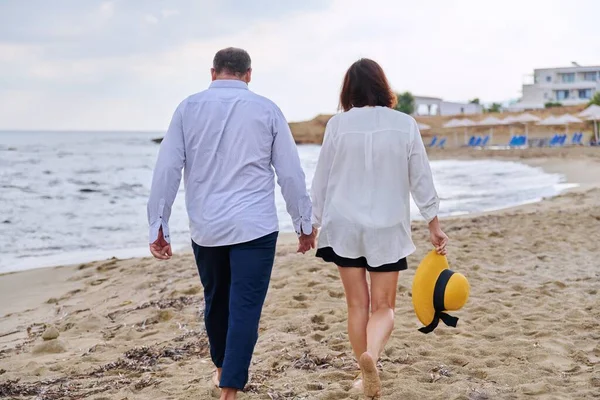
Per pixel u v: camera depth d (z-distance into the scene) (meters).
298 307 6.08
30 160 52.41
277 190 23.22
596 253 8.46
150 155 66.06
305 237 3.63
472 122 59.78
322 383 4.07
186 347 5.09
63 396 4.10
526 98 91.44
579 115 51.72
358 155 3.61
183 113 3.51
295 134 98.81
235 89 3.55
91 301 7.29
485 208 16.36
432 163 41.66
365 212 3.58
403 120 3.63
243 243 3.42
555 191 20.22
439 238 3.70
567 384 3.91
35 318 6.73
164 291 7.30
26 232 14.35
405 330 5.20
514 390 3.81
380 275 3.62
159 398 3.96
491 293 6.45
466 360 4.38
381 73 3.74
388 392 3.81
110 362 4.82
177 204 18.89
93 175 36.47
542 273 7.38
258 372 4.32
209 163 3.47
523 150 49.03
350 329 3.75
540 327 5.18
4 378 4.56
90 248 12.22
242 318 3.39
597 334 4.98
